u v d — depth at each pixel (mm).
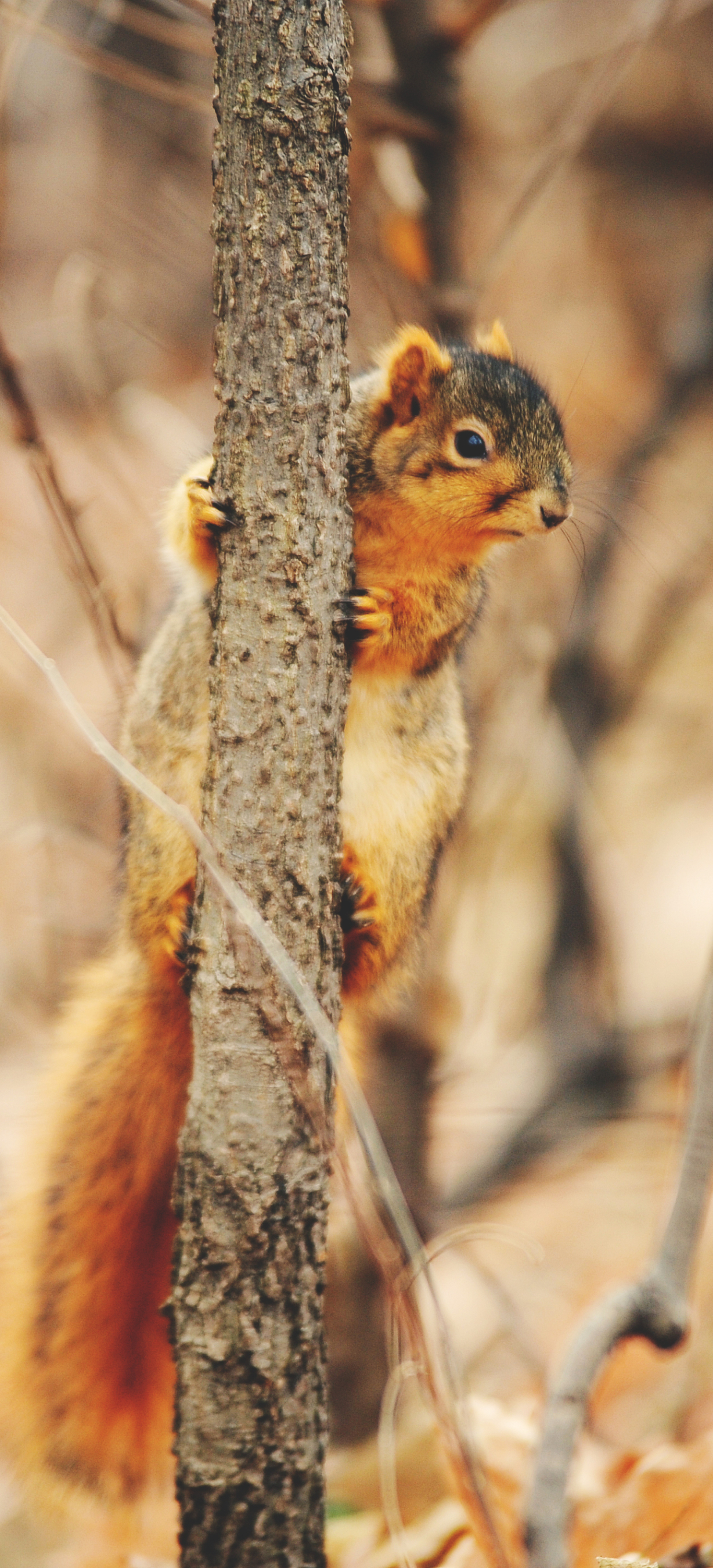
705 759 5773
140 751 4930
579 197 7035
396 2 5047
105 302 5262
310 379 4801
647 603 5309
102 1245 4945
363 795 4930
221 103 4793
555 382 5590
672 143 7762
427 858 4961
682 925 5508
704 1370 4996
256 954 4809
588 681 5211
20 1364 4941
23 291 5938
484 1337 5109
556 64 5410
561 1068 5176
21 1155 4961
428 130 5055
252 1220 4812
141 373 5332
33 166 6109
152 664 4934
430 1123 5109
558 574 5211
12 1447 4938
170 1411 4938
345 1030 4941
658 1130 5191
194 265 5355
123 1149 4949
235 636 4809
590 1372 4852
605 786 5555
